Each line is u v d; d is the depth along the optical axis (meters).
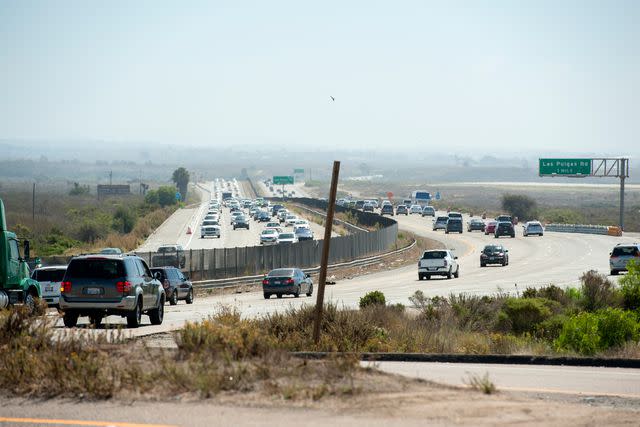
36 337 28.36
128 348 28.83
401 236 196.62
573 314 52.84
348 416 19.45
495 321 56.16
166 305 79.69
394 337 44.34
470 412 19.94
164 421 19.19
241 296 95.19
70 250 165.88
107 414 20.05
